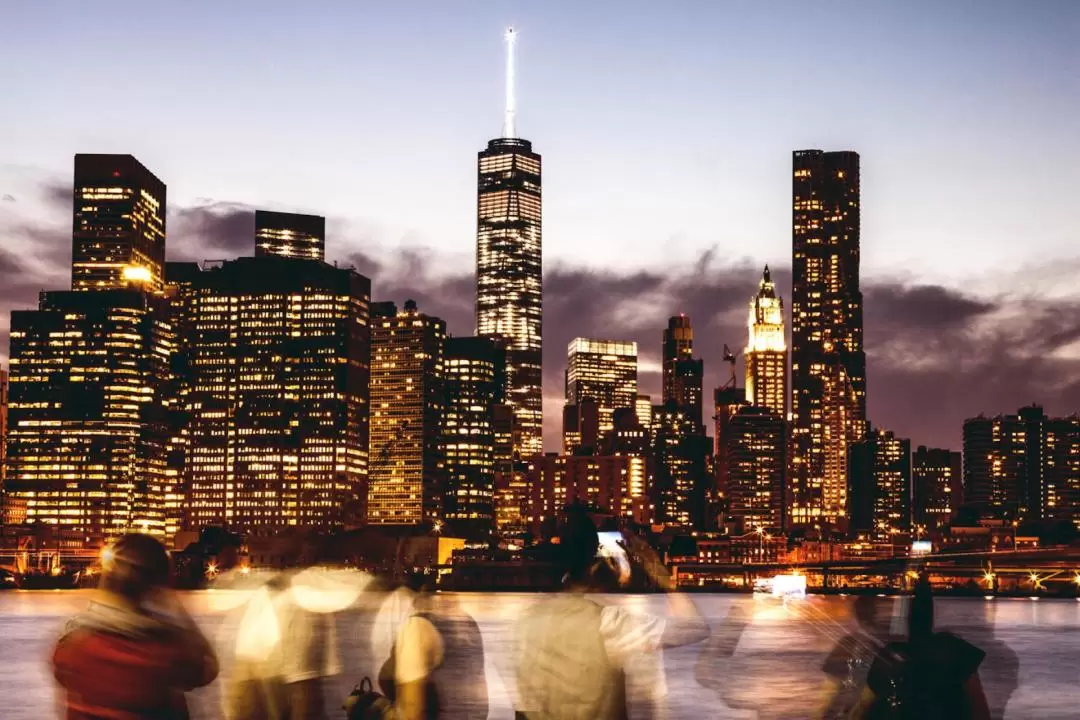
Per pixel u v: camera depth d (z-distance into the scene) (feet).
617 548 50.47
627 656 49.47
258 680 72.90
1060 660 444.96
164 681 42.50
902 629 51.47
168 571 43.96
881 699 50.90
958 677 50.06
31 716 255.50
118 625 42.60
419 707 62.03
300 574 75.10
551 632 49.11
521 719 49.83
